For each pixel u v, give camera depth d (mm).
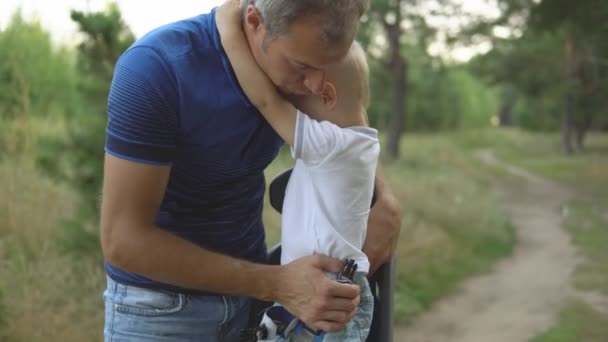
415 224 9703
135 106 1588
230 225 1936
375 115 29891
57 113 8070
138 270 1646
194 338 1936
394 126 25359
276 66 1620
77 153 4992
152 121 1600
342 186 1811
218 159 1763
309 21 1506
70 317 4523
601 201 17562
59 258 5070
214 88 1671
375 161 1861
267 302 2111
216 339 1978
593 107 32750
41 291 4617
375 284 2072
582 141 35781
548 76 31000
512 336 6441
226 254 1913
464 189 15094
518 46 30250
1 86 7613
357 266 1836
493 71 32000
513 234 12609
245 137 1761
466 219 11312
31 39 8359
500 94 60750
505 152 37906
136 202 1618
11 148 6688
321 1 1486
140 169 1605
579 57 29031
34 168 6328
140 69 1604
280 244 2166
